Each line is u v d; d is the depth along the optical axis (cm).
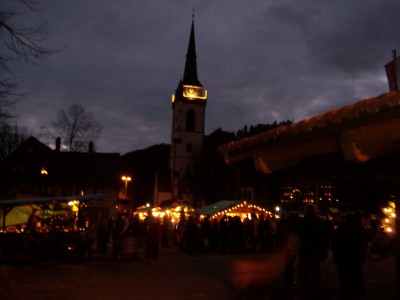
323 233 768
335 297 854
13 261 1598
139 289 1002
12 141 4669
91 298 895
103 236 1889
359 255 741
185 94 8562
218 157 7069
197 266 1483
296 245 783
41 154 4434
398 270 466
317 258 767
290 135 474
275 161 506
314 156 531
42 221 1759
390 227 1767
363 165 490
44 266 1417
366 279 1136
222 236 2089
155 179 8706
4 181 4081
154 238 1798
